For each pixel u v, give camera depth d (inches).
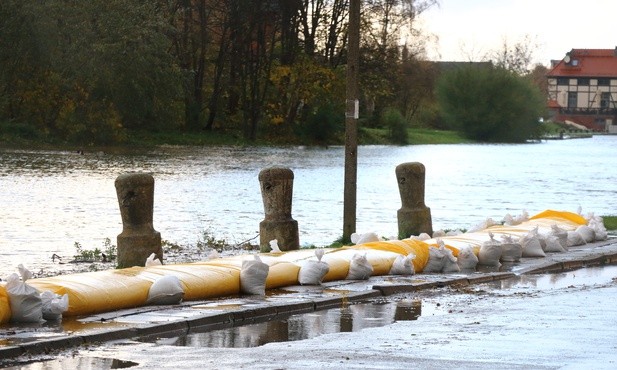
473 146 5383.9
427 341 522.6
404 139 5300.2
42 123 3189.0
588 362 467.8
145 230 757.9
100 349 498.0
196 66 4133.9
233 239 1114.7
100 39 3225.9
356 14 1004.6
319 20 4475.9
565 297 695.1
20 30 3078.2
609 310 630.5
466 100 6235.2
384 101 5324.8
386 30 4559.5
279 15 4163.4
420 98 6555.1
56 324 548.1
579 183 2422.5
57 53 3154.5
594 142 6683.1
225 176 2210.9
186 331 557.6
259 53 4301.2
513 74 6294.3
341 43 4534.9
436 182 2401.6
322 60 4498.0
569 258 922.1
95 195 1620.3
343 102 4493.1
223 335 546.0
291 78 4328.3
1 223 1206.3
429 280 764.6
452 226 1342.3
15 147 2908.5
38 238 1071.6
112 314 583.8
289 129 4389.8
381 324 585.0
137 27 3253.0
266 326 577.6
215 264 689.6
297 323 588.7
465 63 6692.9
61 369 448.8
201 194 1747.0
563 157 4065.0
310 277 724.0
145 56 3292.3
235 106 4382.4
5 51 3078.2
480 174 2773.1
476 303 668.7
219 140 3964.1
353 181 1022.4
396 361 468.8
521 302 671.1
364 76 4547.2
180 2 3973.9
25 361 466.3
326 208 1562.5
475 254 866.8
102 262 875.4
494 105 6186.0
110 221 1255.5
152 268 660.7
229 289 671.1
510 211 1620.3
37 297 550.9
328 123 4382.4
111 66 3213.6
